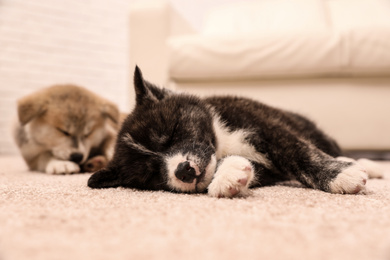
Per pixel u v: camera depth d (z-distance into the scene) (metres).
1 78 1.54
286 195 0.45
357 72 0.90
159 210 0.38
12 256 0.28
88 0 1.67
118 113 0.87
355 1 1.32
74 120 0.81
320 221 0.35
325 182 0.48
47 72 1.61
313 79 0.95
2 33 1.54
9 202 0.42
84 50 1.67
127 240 0.31
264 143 0.54
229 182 0.44
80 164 0.80
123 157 0.51
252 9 1.33
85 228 0.34
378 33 0.87
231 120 0.56
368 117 0.92
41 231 0.33
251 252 0.28
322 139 0.64
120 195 0.46
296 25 1.23
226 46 0.94
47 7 1.61
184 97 0.56
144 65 1.04
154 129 0.51
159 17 1.02
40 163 0.80
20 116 0.78
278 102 0.96
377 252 0.28
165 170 0.49
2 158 1.28
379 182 0.58
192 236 0.32
